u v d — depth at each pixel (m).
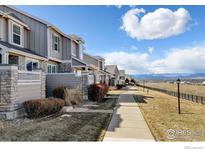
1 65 8.64
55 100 10.73
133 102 16.30
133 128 7.57
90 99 16.72
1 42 12.87
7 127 7.32
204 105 17.62
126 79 75.81
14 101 8.89
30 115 9.29
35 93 11.16
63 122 8.31
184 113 12.01
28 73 10.38
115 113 10.80
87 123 8.25
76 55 24.73
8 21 14.20
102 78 35.81
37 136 6.34
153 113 11.23
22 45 15.87
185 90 35.25
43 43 16.81
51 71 18.42
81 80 15.80
